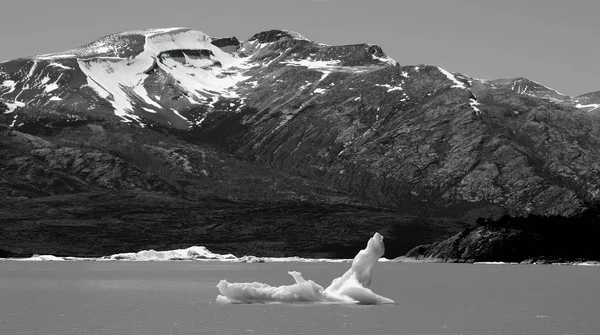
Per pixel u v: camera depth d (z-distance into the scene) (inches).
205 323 2728.8
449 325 2711.6
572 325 2733.8
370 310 3080.7
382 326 2664.9
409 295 3978.8
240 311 3043.8
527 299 3725.4
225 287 3400.6
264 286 3378.4
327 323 2719.0
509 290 4345.5
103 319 2881.4
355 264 3440.0
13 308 3299.7
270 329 2586.1
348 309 3097.9
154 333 2519.7
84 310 3208.7
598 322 2815.0
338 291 3358.8
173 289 4456.2
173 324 2716.5
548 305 3417.8
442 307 3297.2
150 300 3659.0
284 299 3299.7
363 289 3326.8
